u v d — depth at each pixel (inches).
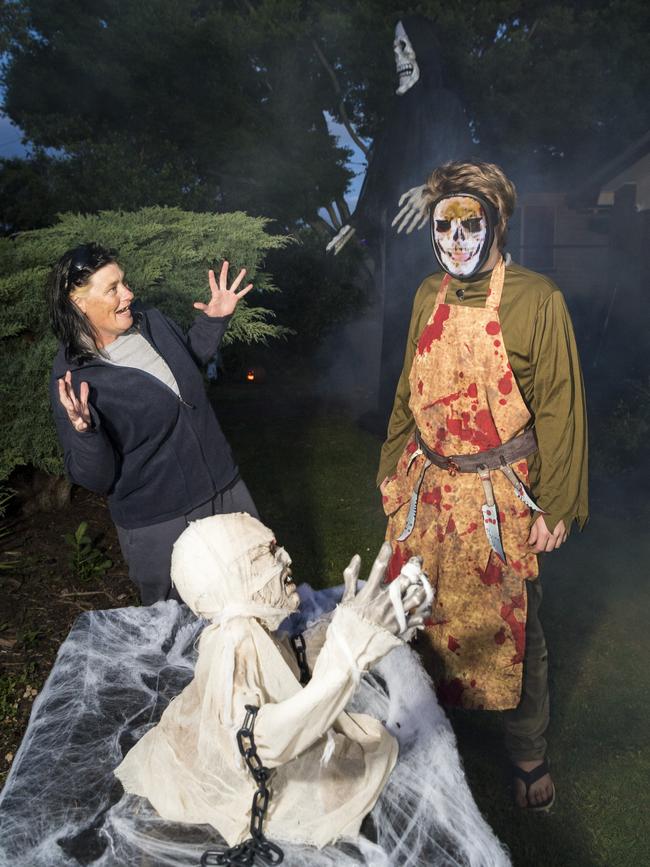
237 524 66.0
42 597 165.5
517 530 102.6
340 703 57.0
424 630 109.3
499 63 524.1
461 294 101.2
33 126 545.3
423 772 75.0
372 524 216.7
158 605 104.8
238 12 594.9
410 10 514.9
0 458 171.2
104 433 106.2
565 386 96.7
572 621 163.6
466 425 101.6
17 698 132.9
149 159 489.4
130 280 177.3
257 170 505.4
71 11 540.7
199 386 119.3
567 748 126.5
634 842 108.5
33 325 173.6
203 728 64.2
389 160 258.5
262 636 63.3
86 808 70.2
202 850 65.4
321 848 65.5
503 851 66.2
